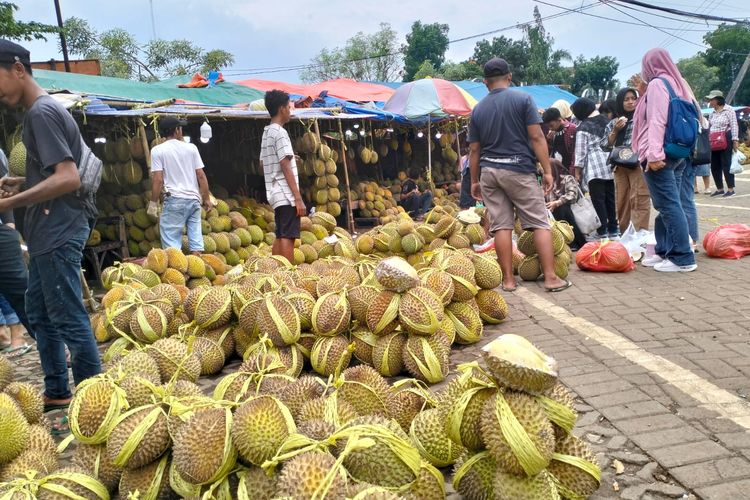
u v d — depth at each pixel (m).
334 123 13.36
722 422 3.10
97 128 8.62
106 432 2.71
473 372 2.53
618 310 5.24
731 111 13.48
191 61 35.38
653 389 3.55
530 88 21.89
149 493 2.56
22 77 3.58
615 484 2.66
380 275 4.10
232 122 11.70
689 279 6.07
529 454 2.14
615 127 7.81
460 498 2.66
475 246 7.82
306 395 2.78
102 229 8.34
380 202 13.77
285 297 4.41
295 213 6.84
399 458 2.20
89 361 3.87
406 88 14.43
